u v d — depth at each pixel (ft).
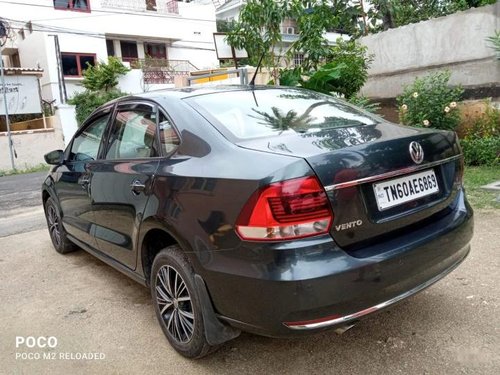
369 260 7.14
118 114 11.77
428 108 23.38
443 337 9.04
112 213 11.03
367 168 7.38
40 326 10.91
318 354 8.87
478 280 11.29
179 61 92.58
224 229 7.43
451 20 24.08
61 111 66.28
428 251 7.98
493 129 22.71
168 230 8.63
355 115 10.46
